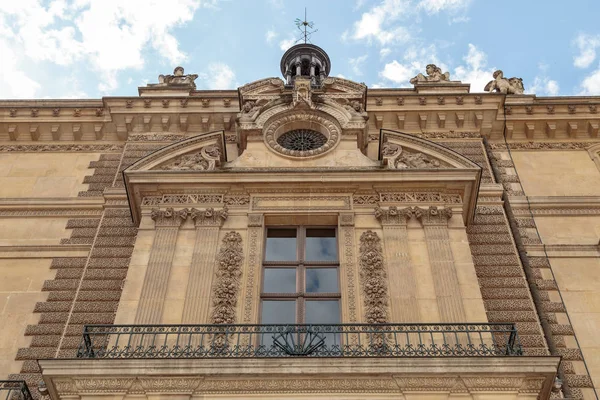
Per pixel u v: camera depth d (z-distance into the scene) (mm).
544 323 18156
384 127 24984
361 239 17984
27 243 21109
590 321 18688
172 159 20438
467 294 16703
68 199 22500
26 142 25141
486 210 21406
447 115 25031
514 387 13336
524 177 23438
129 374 13398
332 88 24344
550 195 22781
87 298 18891
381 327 15641
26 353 17922
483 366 13461
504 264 19672
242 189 19156
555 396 16625
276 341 14422
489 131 24922
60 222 21906
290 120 21641
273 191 19156
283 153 20609
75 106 25453
